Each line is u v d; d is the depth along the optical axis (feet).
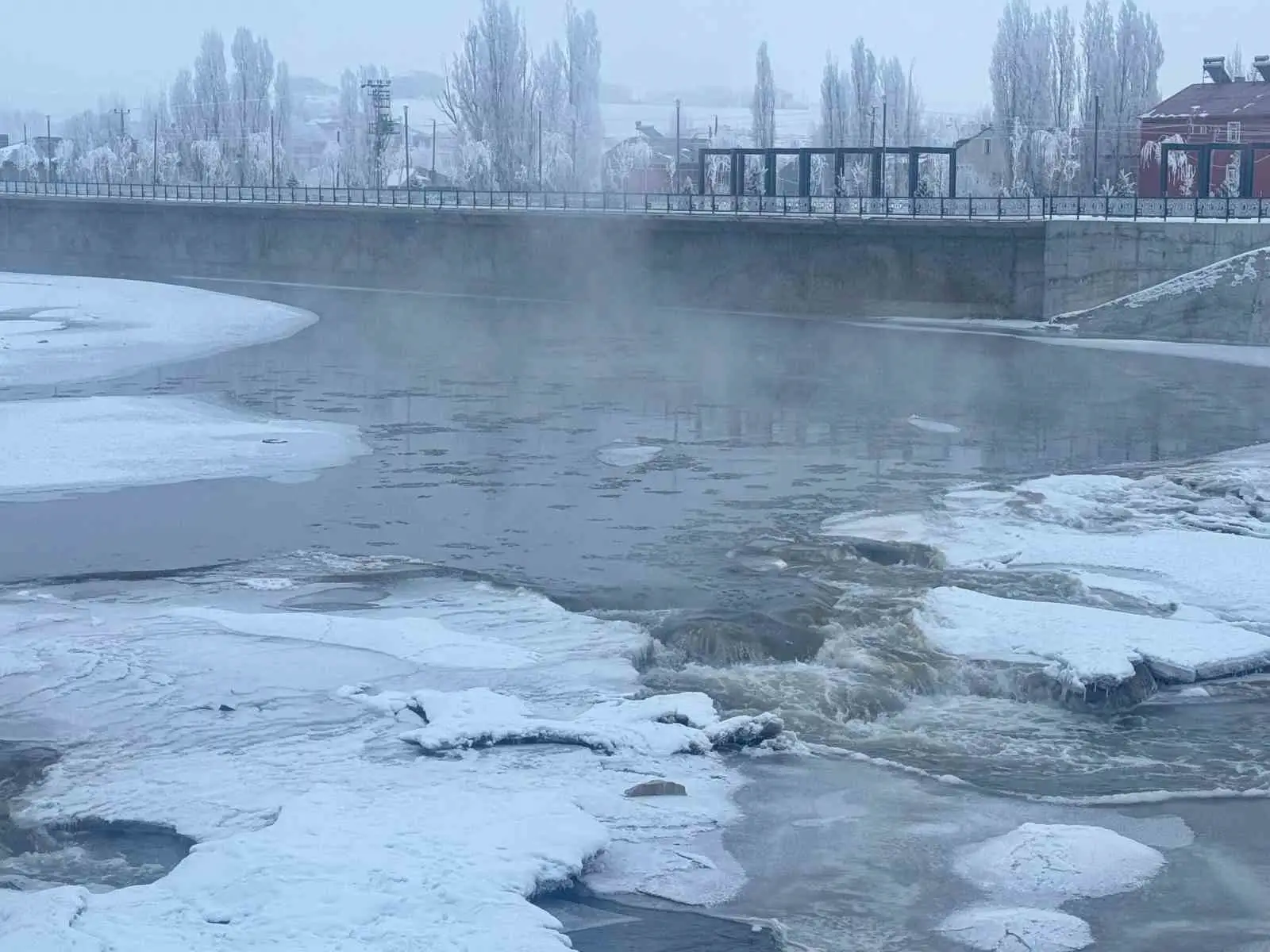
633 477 126.41
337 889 51.52
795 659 81.20
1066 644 80.74
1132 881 56.75
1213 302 210.38
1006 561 98.48
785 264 255.29
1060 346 211.61
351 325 241.76
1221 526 106.93
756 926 53.11
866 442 142.31
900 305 244.42
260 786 63.21
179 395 164.76
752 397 169.68
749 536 106.22
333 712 72.28
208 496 116.98
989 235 232.94
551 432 146.82
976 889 56.18
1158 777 67.10
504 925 49.16
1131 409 159.63
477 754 67.10
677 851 58.49
